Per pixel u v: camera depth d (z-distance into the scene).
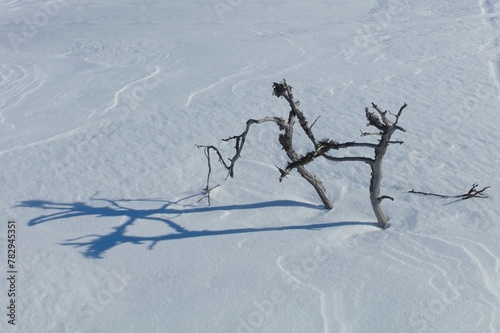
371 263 6.11
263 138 9.68
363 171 8.24
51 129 10.91
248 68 13.93
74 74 14.78
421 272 5.91
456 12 18.50
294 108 6.58
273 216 7.23
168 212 7.50
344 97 11.40
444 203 7.18
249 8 21.92
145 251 6.62
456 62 13.20
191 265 6.30
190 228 7.05
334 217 7.12
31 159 9.59
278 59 14.52
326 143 6.33
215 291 5.84
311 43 15.98
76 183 8.55
